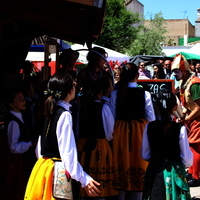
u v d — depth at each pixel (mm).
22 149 3363
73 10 3699
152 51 24797
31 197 2666
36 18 3771
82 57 11562
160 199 3041
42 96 3889
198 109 4613
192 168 4910
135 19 24562
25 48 6336
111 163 3812
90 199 3627
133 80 4004
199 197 4746
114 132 3930
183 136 3127
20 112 3557
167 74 8539
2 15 3953
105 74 4402
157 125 3176
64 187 2596
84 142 3766
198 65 8328
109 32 23750
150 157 3244
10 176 3418
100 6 3127
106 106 3783
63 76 2693
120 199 4012
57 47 7008
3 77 5688
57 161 2645
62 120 2584
